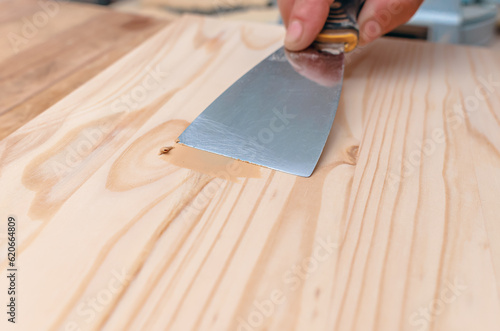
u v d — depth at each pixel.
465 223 0.39
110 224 0.39
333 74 0.54
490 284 0.34
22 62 0.66
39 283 0.34
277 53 0.59
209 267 0.35
